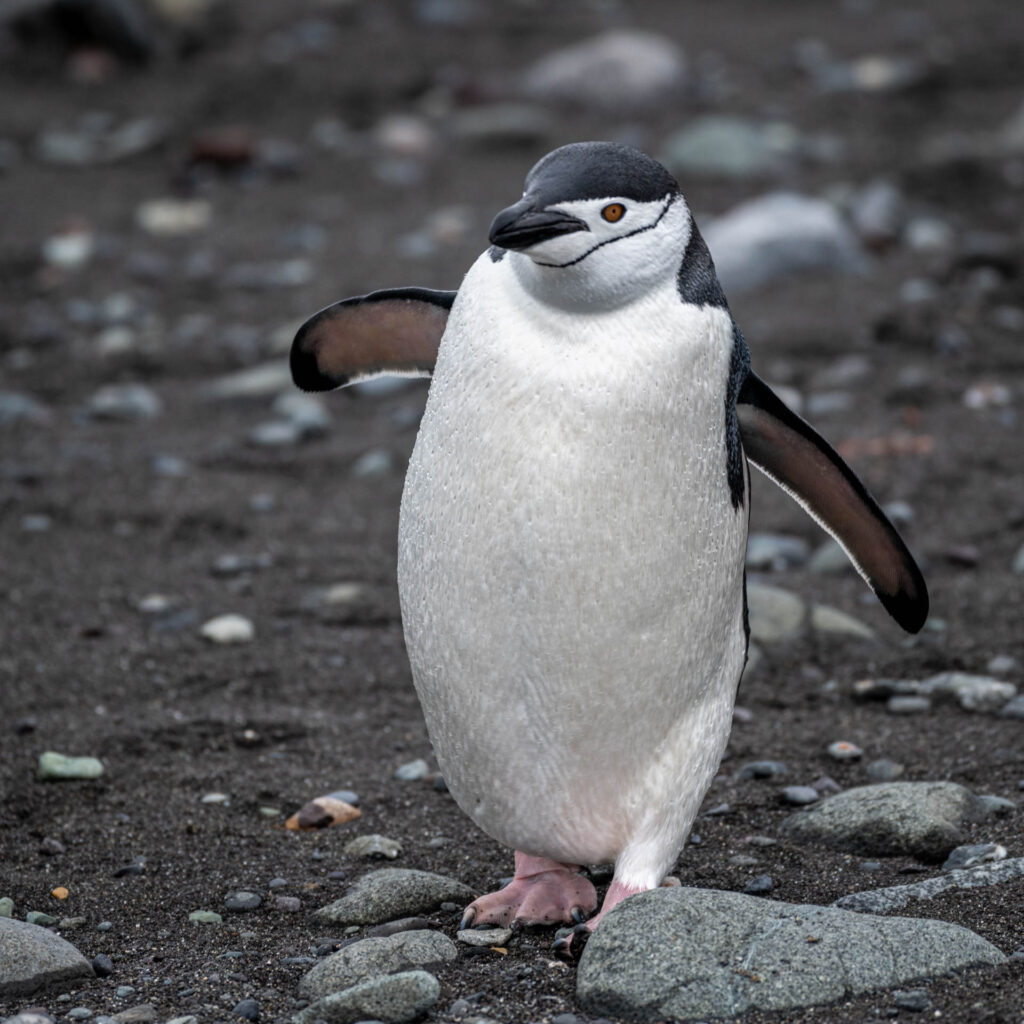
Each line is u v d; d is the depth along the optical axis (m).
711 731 10.59
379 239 34.66
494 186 38.72
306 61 50.03
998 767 13.72
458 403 10.05
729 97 45.62
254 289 31.86
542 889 10.89
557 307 9.80
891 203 34.22
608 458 9.66
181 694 16.27
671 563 9.88
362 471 23.44
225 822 13.22
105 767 14.30
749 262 30.22
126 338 29.25
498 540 9.82
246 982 10.19
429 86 47.53
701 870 11.97
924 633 17.39
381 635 18.08
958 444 22.80
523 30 53.66
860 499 11.13
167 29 53.62
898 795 12.48
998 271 30.48
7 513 21.80
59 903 11.68
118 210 37.56
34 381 27.62
